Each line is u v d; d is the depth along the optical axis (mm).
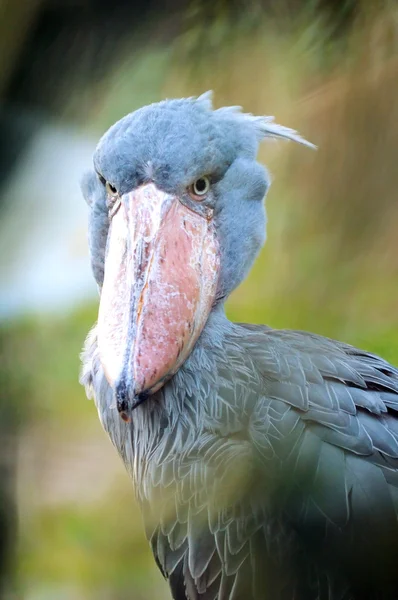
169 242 7023
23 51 5742
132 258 6891
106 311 6781
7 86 5871
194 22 6387
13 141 6391
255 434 6656
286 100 7148
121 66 6160
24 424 8273
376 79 6828
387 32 6578
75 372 10445
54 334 9852
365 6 6512
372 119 7043
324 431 6566
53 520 10594
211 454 6785
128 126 7227
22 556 9883
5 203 7418
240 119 7570
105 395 7887
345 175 7297
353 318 7895
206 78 6965
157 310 6734
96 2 5801
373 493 6340
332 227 7477
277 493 6367
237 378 7020
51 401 10328
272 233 8250
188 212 7270
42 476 10523
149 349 6570
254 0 6551
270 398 6820
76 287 9570
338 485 6348
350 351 7566
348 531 6277
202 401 7066
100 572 10703
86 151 7387
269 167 8305
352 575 6289
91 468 10875
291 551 6336
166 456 7164
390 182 7180
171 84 7152
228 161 7508
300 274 7852
